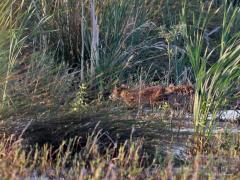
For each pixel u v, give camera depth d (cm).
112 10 1670
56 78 1238
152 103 1336
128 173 937
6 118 1080
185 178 902
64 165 965
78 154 1025
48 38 1619
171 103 1373
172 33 1642
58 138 1071
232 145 1095
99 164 940
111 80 1455
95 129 1066
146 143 1062
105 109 1118
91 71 1491
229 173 987
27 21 1514
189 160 1028
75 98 1198
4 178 870
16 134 1066
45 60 1409
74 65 1631
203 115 1143
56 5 1644
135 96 1380
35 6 1586
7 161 935
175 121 1196
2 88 1130
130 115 1123
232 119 1295
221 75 1165
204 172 956
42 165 963
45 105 1103
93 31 1565
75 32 1639
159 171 953
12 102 1102
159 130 1086
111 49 1628
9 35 1377
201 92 1152
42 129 1074
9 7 1403
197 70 1328
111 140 1054
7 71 1165
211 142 1125
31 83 1170
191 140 1106
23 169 924
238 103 1348
